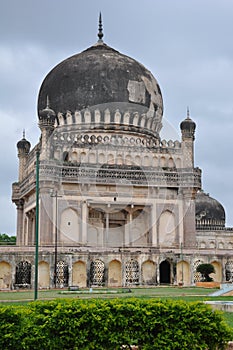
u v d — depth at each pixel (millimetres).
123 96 80250
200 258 71062
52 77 84000
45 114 73438
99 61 82375
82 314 15172
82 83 80625
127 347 15984
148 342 15234
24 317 15328
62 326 14961
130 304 15547
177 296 43000
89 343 14961
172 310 15477
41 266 65438
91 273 67000
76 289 57469
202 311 15578
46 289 61438
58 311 15078
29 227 83000
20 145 89000
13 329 14922
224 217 109188
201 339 15391
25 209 84812
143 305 15641
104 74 81000
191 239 75688
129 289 54312
